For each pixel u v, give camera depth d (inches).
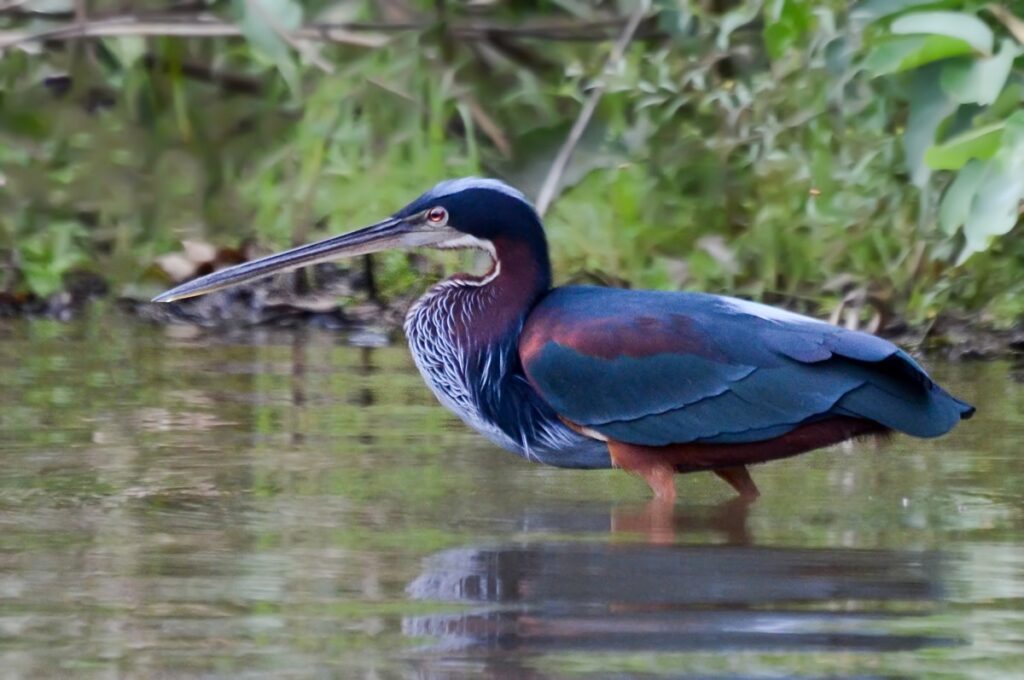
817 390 398.0
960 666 257.3
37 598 293.3
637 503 392.8
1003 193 511.2
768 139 660.7
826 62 613.6
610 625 279.6
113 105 797.9
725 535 350.9
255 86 789.9
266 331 668.1
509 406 434.0
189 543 335.9
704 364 409.1
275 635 271.9
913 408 393.1
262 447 444.1
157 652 262.2
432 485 404.2
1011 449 457.4
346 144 736.3
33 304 694.5
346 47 773.3
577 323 422.6
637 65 701.9
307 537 343.6
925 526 360.8
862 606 292.2
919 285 629.6
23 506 369.4
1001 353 613.6
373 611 286.5
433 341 445.7
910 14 534.9
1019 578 313.0
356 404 514.6
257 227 727.1
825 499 395.9
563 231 675.4
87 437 451.2
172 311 693.9
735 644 268.7
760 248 652.1
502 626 277.7
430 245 450.9
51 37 730.8
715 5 750.5
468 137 717.3
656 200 681.6
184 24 742.5
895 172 634.8
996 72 525.3
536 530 354.9
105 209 738.8
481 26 770.8
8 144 753.6
